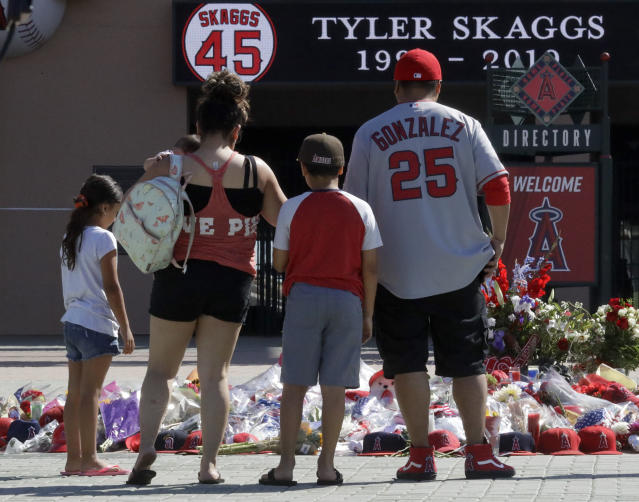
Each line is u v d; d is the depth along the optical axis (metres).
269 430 23.98
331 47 55.41
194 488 17.31
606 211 42.91
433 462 18.12
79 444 19.81
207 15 55.38
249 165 17.88
